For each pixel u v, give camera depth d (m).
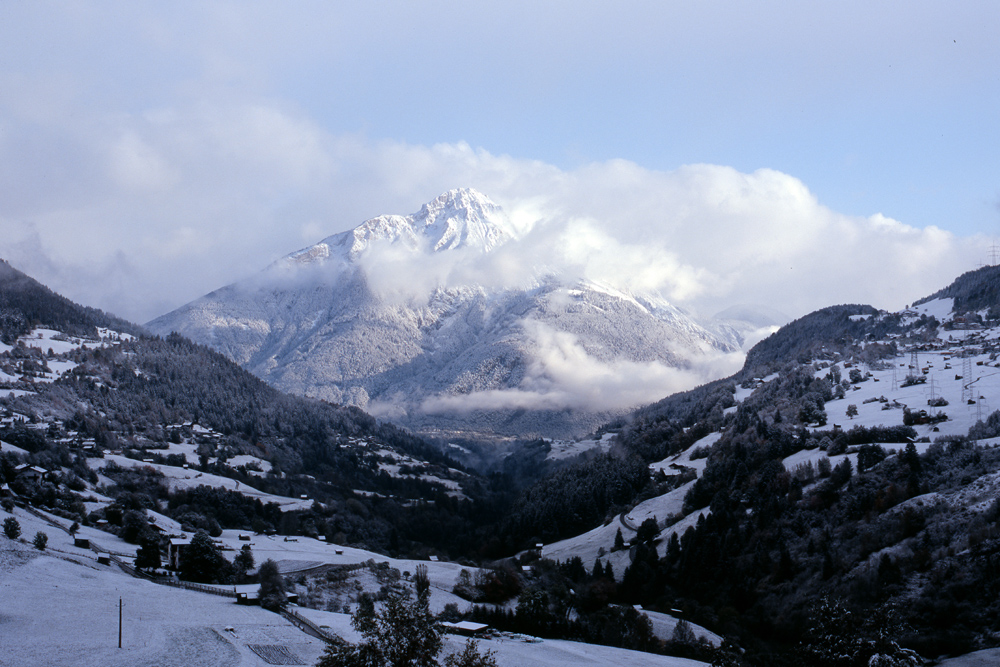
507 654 137.75
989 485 168.00
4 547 166.62
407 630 88.44
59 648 119.62
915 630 139.88
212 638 129.50
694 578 192.88
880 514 178.00
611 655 145.12
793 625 156.75
